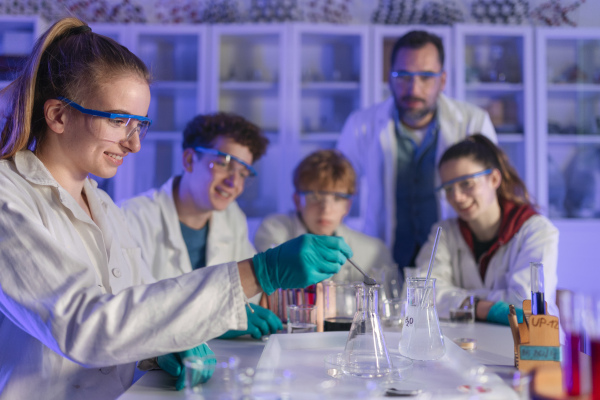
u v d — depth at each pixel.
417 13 3.74
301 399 0.79
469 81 3.59
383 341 0.99
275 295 1.63
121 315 0.86
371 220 3.14
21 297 0.88
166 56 3.71
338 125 3.76
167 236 2.00
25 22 3.48
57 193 1.07
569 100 3.82
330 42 3.74
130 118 1.05
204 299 0.90
